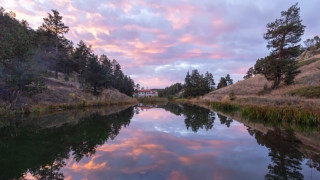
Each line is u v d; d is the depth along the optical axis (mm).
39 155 6215
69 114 18031
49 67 39500
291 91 24703
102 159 5766
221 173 4660
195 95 71938
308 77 32750
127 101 42312
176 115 19078
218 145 7375
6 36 17969
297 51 28547
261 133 9508
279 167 5012
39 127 11195
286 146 7043
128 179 4324
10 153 6426
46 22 36875
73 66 47562
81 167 5113
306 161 5449
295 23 27703
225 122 13531
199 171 4789
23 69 18094
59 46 42062
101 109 24719
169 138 8641
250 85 50906
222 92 53719
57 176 4547
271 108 14406
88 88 37812
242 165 5211
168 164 5316
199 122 13797
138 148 6992
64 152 6523
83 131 10148
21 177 4617
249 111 16328
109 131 10242
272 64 29797
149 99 64062
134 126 11977
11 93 18281
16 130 10281
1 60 16922
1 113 15648
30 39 19578
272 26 29672
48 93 25328
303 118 11938
